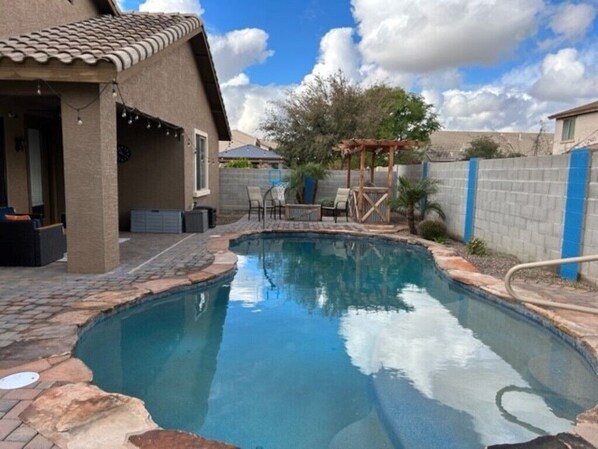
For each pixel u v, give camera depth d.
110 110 6.92
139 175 11.76
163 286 6.23
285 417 3.72
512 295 5.19
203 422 3.63
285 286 7.84
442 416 3.75
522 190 8.36
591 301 5.82
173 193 11.81
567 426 3.61
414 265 9.53
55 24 9.38
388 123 29.62
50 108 9.54
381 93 23.73
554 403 3.97
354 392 4.15
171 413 3.76
